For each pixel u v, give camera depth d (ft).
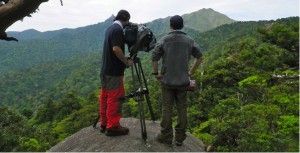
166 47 16.53
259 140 32.78
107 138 17.58
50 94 565.94
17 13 32.19
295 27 80.23
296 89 60.64
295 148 32.01
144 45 16.97
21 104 564.71
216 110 52.85
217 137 41.93
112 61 16.92
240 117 41.75
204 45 593.83
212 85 104.83
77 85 613.52
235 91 94.89
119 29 16.37
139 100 17.10
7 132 106.93
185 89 16.75
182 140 17.24
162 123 16.98
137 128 18.99
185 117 17.04
